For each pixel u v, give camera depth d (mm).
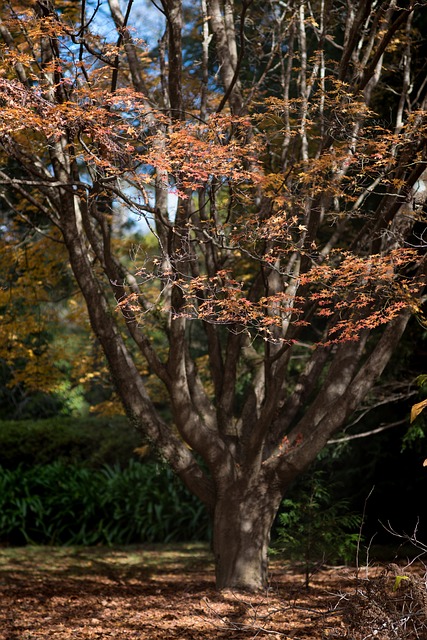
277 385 6871
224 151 5523
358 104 6160
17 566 9680
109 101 5309
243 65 9180
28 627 6168
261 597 7047
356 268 5605
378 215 6805
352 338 6164
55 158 6930
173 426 12133
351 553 8203
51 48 6406
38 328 9461
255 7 8906
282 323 7148
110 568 9719
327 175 6926
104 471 13547
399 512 11156
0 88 5102
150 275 6023
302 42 7508
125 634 5910
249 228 6371
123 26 5969
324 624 5820
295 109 6418
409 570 8484
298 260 7219
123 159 5508
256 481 7402
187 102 7922
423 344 10281
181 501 12734
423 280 6348
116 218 9477
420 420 9180
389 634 4070
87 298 7234
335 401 7266
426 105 6766
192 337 13164
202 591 7531
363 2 6285
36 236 9867
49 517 12477
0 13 6828
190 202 6629
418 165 6102
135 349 11742
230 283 6199
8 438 14648
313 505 7945
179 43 6535
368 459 11109
